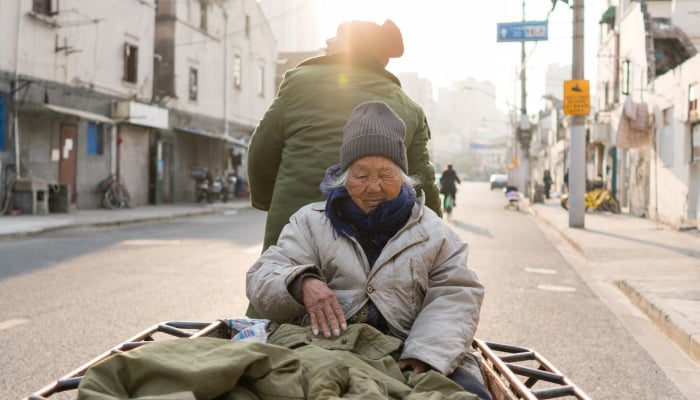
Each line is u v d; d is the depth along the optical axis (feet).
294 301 6.56
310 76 8.72
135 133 78.89
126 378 4.79
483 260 34.63
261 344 5.40
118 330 17.58
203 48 97.04
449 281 6.88
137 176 79.66
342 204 6.94
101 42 70.79
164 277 26.89
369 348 6.25
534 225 60.90
